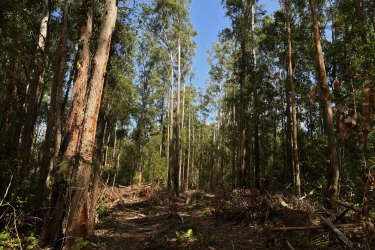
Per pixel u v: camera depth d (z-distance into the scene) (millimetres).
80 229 7008
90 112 7367
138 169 32406
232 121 30969
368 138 9680
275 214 9180
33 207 8648
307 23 17812
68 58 13531
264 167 27359
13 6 9062
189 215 12461
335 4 17781
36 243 7059
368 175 3645
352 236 6148
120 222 11727
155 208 15828
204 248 7160
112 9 7758
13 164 9492
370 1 15820
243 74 21250
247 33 21500
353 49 14359
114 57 12969
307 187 15742
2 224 7914
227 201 11289
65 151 7914
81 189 7066
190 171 52156
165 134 41344
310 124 21391
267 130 28000
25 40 11266
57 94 9820
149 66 30062
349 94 11359
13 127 16578
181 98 36625
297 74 20953
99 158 9820
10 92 15117
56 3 12867
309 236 6836
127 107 18094
